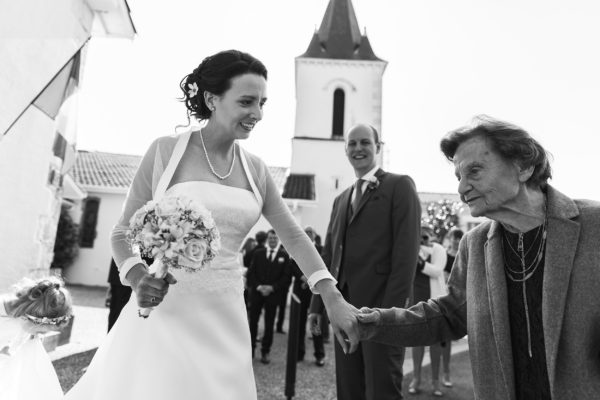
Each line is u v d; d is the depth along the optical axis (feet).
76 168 64.44
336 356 10.20
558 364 4.14
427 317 5.85
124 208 6.08
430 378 19.54
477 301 5.08
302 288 22.17
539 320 4.58
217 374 5.45
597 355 4.09
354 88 70.38
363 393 9.73
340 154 67.77
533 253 4.74
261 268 22.09
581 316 4.07
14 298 8.07
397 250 9.46
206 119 6.48
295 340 14.83
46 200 18.02
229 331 5.88
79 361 17.61
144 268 5.65
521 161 4.63
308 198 60.70
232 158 6.61
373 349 8.96
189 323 5.56
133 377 5.26
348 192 11.12
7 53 13.85
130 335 5.52
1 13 13.35
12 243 16.37
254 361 21.11
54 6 16.06
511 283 4.92
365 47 73.67
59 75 17.08
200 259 4.77
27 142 16.66
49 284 8.35
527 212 4.71
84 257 58.08
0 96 13.89
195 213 4.88
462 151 4.87
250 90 5.96
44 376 8.09
